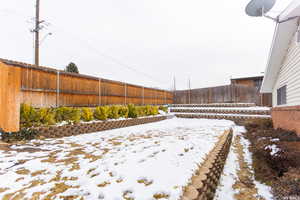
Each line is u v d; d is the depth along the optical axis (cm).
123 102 1120
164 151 329
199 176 204
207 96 1656
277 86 756
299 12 427
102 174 244
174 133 627
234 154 445
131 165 264
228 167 353
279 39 539
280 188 231
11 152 380
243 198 235
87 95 821
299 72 458
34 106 588
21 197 200
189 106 1703
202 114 1362
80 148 417
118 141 499
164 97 1744
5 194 208
